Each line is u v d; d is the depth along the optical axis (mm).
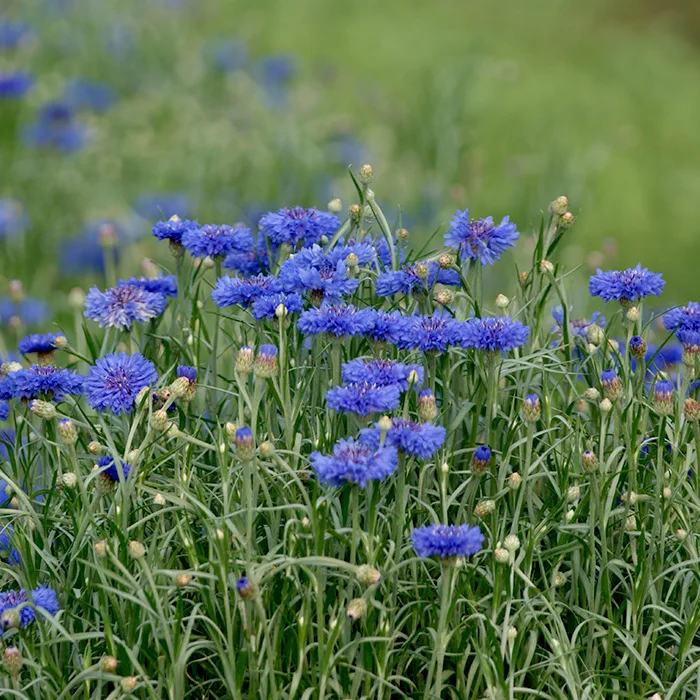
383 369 3604
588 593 3742
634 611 3691
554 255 8633
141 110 11305
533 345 4309
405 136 10328
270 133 10398
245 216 9047
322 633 3309
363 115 12883
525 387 4156
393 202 9461
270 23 16875
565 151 11398
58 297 8266
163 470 4062
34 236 8938
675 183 12227
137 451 3562
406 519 3834
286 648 3604
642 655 3654
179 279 4527
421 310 4113
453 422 3881
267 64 12328
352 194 9602
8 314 6891
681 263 10758
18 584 3904
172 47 13367
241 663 3320
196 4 15539
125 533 3508
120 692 3344
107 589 3262
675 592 3980
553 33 18312
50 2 13695
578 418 4062
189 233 4355
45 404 3682
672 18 19578
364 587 3523
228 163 9938
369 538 3402
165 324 4910
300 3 17984
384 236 4574
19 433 4047
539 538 3754
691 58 17797
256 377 3469
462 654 3568
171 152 10398
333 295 3896
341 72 14508
